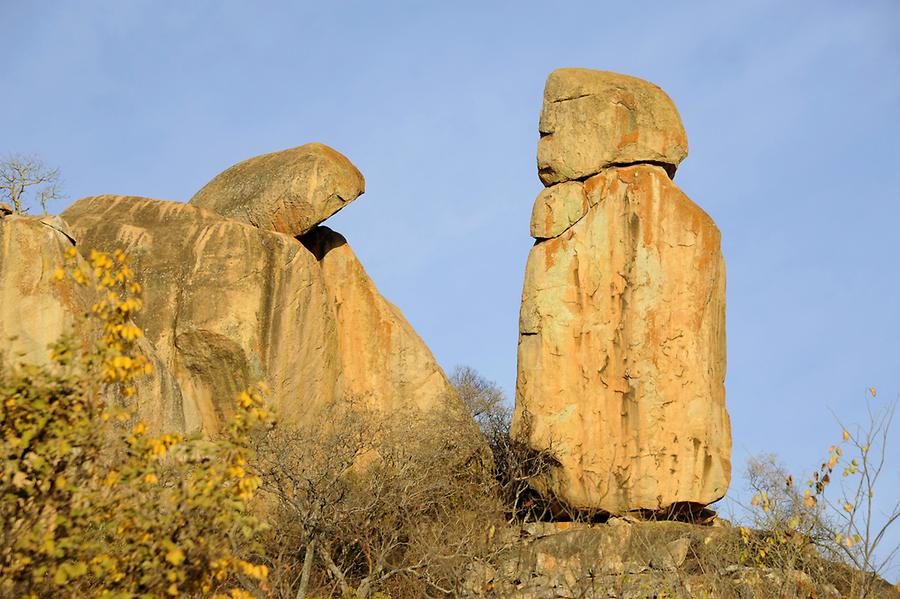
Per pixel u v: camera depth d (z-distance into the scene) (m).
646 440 58.56
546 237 61.47
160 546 31.81
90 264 35.12
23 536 30.73
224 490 32.62
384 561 52.84
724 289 61.09
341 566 52.91
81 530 32.06
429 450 59.38
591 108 61.69
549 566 53.25
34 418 31.94
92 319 34.72
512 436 60.09
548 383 59.69
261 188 64.56
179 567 31.78
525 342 60.75
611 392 59.25
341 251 66.44
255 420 33.75
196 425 57.03
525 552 53.88
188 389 58.16
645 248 59.97
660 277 59.69
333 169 64.50
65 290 51.22
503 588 49.41
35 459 31.14
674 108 62.59
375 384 65.12
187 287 59.06
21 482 31.27
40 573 30.56
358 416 60.09
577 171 61.50
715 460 58.91
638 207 60.31
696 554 51.78
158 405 53.81
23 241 51.19
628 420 58.91
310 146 66.31
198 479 32.66
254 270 59.78
